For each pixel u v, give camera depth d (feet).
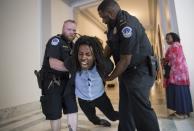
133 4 22.70
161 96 15.88
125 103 5.83
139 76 4.97
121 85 5.89
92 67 6.02
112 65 5.86
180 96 8.47
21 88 12.35
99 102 6.75
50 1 15.01
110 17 4.97
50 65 6.12
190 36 9.47
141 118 4.88
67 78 6.55
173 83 8.59
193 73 9.26
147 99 4.92
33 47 13.79
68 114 6.44
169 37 9.05
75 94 6.51
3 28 11.43
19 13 12.82
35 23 14.29
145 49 5.00
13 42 12.09
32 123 9.42
